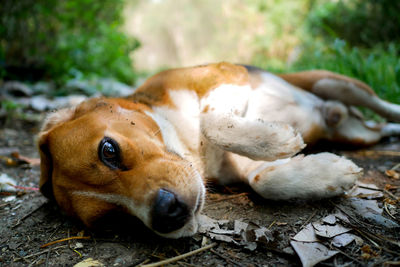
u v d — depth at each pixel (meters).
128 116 0.37
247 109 0.43
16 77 0.99
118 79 1.35
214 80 0.41
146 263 0.31
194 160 0.40
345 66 0.70
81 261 0.32
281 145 0.35
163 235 0.32
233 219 0.35
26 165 0.52
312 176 0.35
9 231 0.37
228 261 0.30
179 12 4.39
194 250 0.32
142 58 4.68
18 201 0.43
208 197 0.40
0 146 0.61
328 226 0.33
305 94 0.50
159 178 0.32
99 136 0.33
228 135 0.36
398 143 0.54
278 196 0.36
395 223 0.33
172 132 0.40
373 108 0.52
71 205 0.35
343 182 0.35
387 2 1.06
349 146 0.52
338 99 0.52
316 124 0.48
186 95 0.41
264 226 0.33
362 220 0.33
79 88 0.99
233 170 0.40
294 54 1.49
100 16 1.42
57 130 0.36
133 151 0.33
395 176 0.41
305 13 1.72
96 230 0.35
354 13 1.20
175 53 4.52
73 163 0.34
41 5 1.02
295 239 0.31
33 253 0.34
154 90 0.43
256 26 2.04
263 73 0.47
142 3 4.89
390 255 0.29
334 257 0.30
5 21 1.03
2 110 0.77
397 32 1.05
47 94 0.93
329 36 1.29
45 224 0.38
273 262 0.30
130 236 0.35
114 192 0.33
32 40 1.09
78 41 1.14
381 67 0.67
